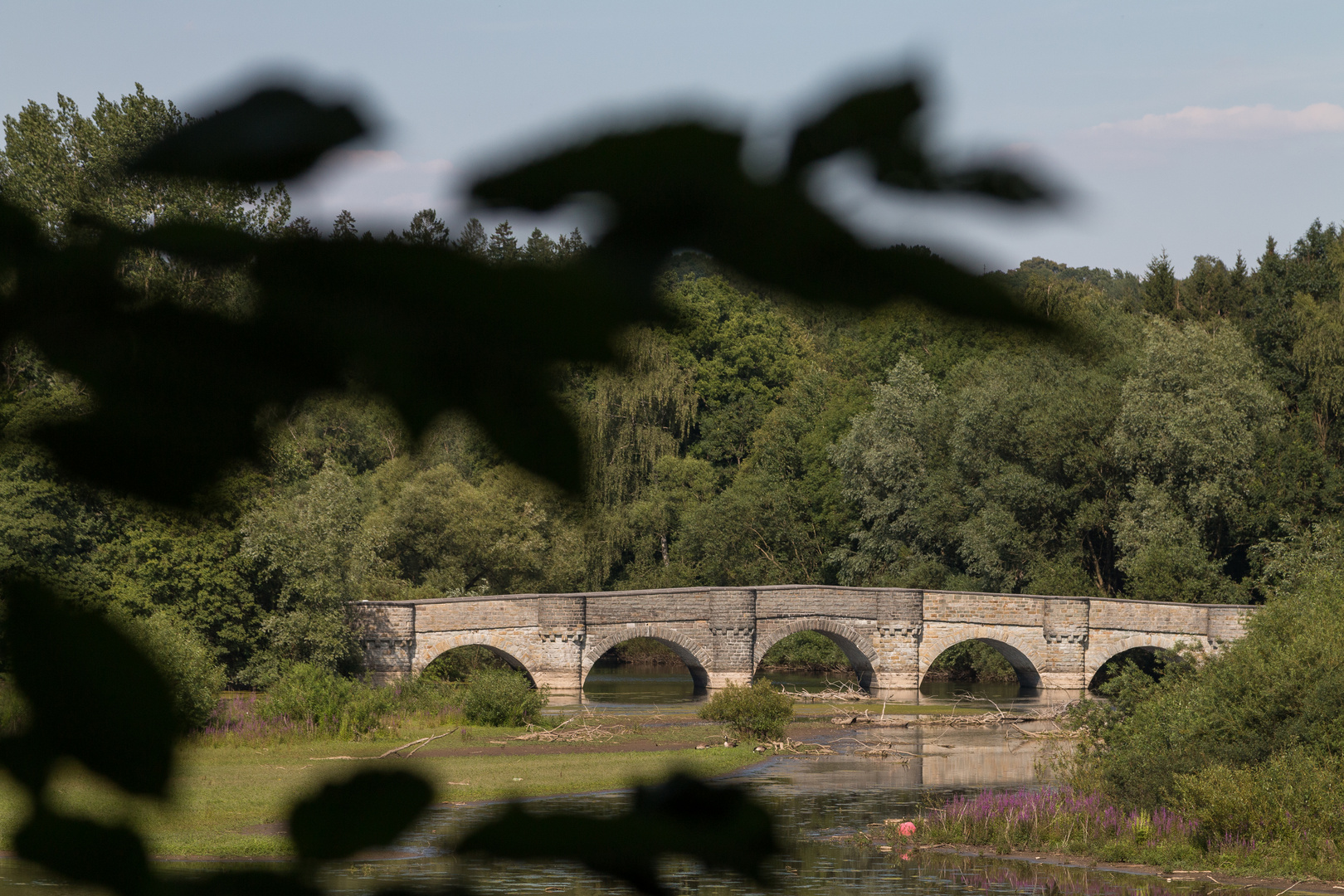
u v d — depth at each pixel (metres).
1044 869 19.27
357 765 0.85
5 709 0.77
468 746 33.94
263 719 33.50
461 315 0.74
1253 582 52.62
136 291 0.78
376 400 0.77
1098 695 53.97
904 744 38.31
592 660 52.78
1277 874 18.42
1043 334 0.73
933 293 0.70
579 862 0.80
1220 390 54.78
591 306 0.73
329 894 0.81
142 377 0.78
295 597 45.41
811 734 41.03
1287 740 21.34
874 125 0.66
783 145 0.67
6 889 1.32
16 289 0.77
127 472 0.79
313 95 0.68
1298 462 54.09
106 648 0.77
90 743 0.76
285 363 0.77
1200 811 20.00
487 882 0.80
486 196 0.69
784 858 0.81
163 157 0.70
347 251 0.74
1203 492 53.78
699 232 0.70
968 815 22.34
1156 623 53.97
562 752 33.25
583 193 0.69
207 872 0.81
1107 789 23.02
